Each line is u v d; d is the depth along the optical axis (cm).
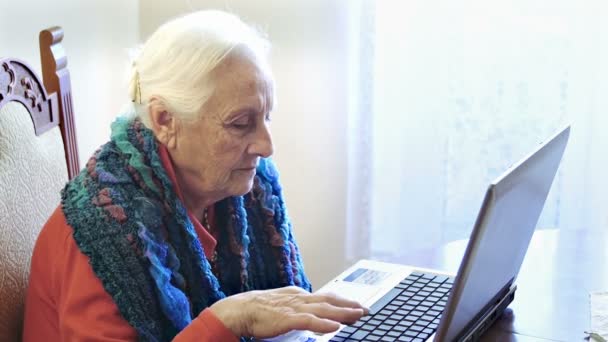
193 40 127
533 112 246
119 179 128
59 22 212
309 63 241
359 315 117
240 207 147
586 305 145
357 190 254
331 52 240
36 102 143
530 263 165
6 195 129
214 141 128
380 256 259
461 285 107
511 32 241
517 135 249
